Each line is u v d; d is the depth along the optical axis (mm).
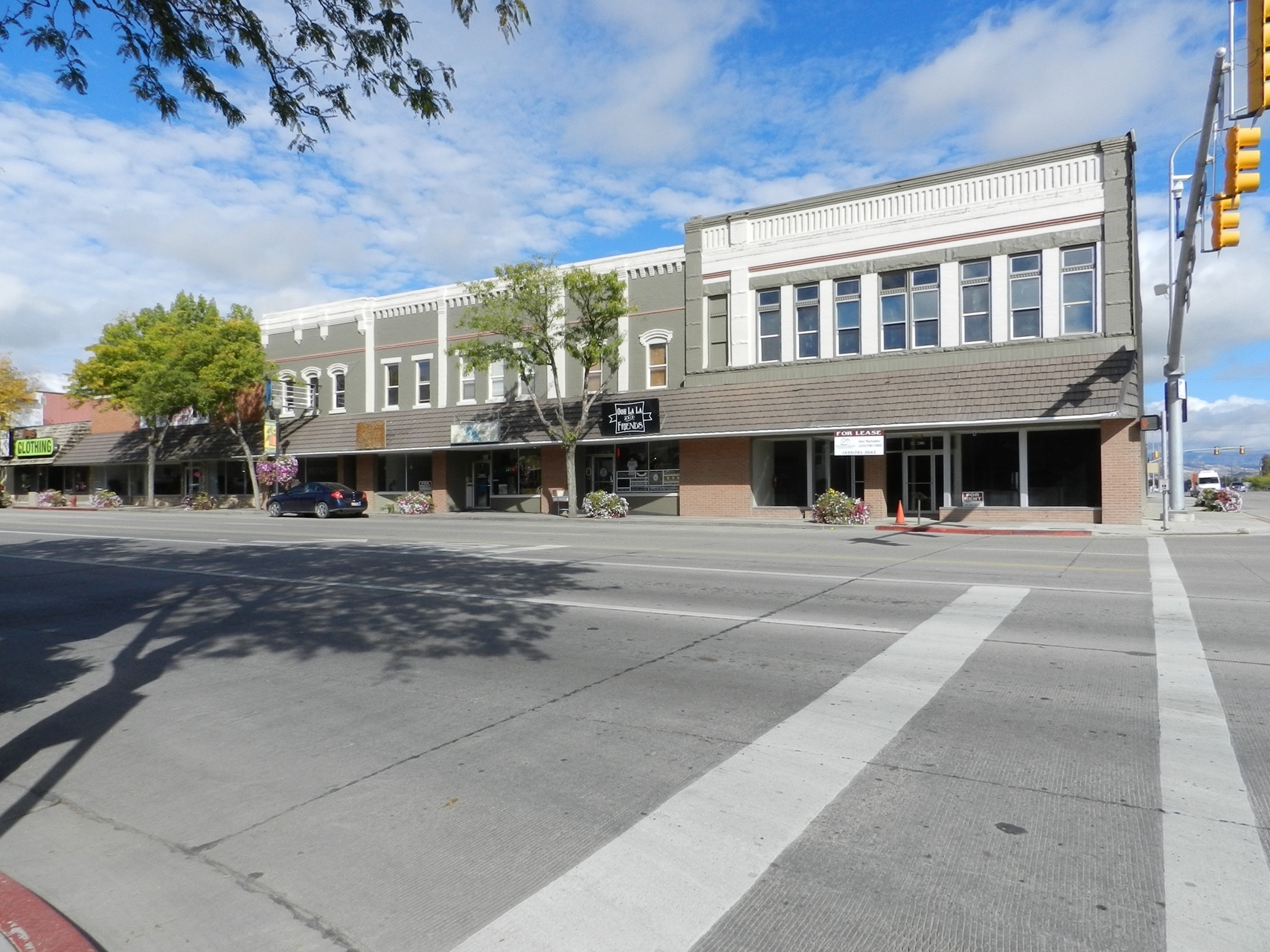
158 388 34906
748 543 18359
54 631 9641
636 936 3270
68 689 7141
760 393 26000
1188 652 7520
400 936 3328
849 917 3369
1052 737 5371
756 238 27031
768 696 6383
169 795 4824
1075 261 22484
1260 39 9750
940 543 18203
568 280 26594
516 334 27297
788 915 3393
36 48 7211
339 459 36938
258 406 38594
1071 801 4406
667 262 28656
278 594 11906
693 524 25375
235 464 41812
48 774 5195
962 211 23812
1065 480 22953
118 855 4117
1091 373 21312
